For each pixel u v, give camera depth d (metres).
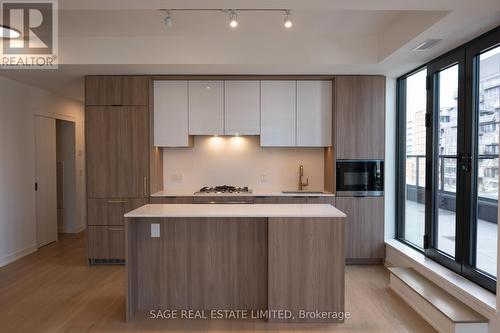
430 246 3.74
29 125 5.01
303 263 2.94
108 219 4.43
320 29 3.69
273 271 2.94
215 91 4.53
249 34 3.83
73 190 6.35
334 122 4.49
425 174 3.85
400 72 4.32
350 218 4.48
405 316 3.05
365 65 3.99
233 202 4.44
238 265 3.15
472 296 2.74
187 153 5.06
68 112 6.10
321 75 4.46
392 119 4.61
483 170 2.96
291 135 4.56
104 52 3.88
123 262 4.48
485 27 2.81
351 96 4.45
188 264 3.15
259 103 4.54
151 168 4.45
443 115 3.59
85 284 3.81
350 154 4.46
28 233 4.99
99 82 4.38
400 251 4.05
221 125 4.54
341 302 2.95
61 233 6.33
